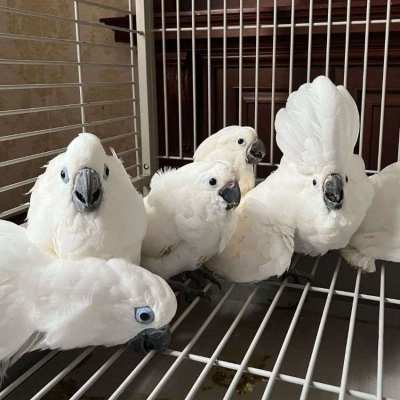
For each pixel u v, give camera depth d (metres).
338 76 1.03
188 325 0.74
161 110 1.16
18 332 0.48
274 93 1.01
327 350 0.69
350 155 0.69
